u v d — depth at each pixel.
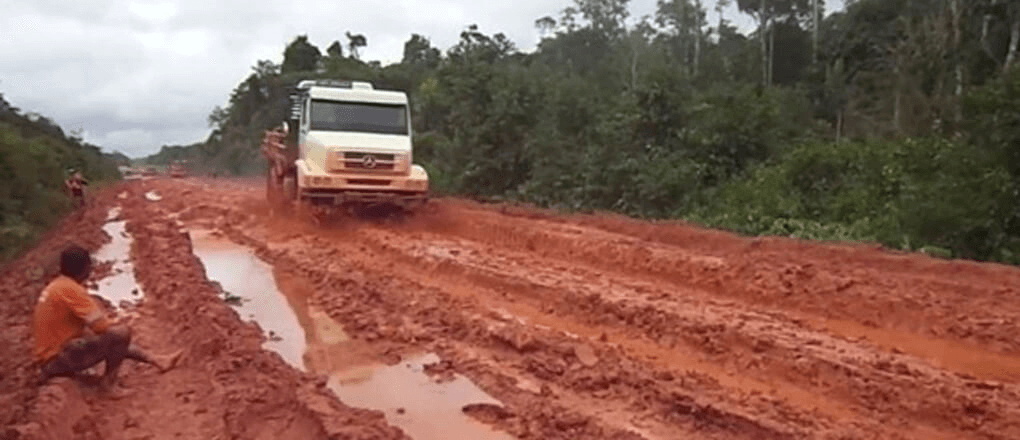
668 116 20.50
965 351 7.27
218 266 13.23
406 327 8.73
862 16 37.94
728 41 53.94
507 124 25.17
